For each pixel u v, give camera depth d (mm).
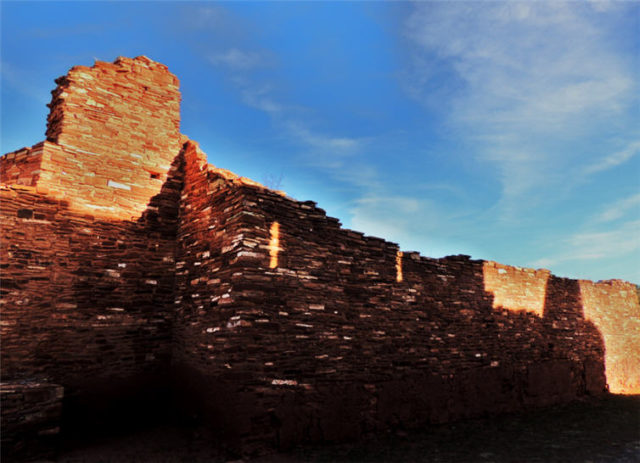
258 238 8023
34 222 8359
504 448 8180
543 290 14289
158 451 7211
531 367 12984
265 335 7695
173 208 10195
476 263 12312
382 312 9695
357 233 9742
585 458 7570
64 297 8422
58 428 6770
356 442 8297
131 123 10016
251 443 7070
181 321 9188
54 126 9484
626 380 17188
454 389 10680
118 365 8711
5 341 7715
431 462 7191
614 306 17641
